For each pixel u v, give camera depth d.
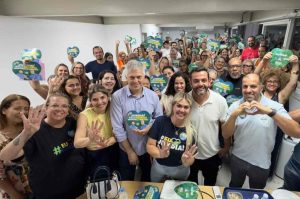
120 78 3.12
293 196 1.34
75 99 2.33
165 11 4.55
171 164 1.62
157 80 2.74
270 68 2.31
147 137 1.73
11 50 3.76
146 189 1.46
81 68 3.02
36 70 1.91
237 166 1.79
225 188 1.40
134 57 4.72
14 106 1.49
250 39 4.88
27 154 1.35
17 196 1.57
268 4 4.18
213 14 8.02
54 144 1.41
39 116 1.31
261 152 1.67
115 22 8.26
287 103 2.48
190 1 4.45
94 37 6.95
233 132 1.70
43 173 1.39
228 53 5.43
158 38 4.08
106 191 1.29
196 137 1.71
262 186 1.78
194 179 2.01
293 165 1.49
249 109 1.47
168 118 1.59
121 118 1.77
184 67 3.86
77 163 1.49
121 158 1.98
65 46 5.38
